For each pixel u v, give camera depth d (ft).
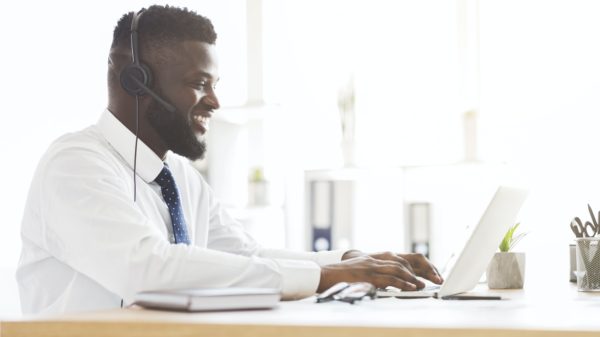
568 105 11.06
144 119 5.94
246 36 12.07
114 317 3.26
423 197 11.82
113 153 5.86
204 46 6.01
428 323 2.84
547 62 11.14
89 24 12.67
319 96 12.30
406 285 4.80
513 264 5.98
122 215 4.77
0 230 11.69
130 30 5.96
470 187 11.60
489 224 4.81
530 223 11.16
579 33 11.02
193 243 6.61
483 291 5.61
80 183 4.97
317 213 11.91
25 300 5.67
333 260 6.25
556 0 11.11
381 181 11.89
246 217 12.00
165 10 5.94
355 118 12.07
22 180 11.89
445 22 11.70
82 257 4.75
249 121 12.63
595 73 10.95
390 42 11.97
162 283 4.40
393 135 11.94
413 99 11.84
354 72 12.10
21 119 12.04
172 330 2.99
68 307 5.31
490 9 11.36
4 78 11.98
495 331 2.67
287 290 4.50
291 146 11.97
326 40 12.25
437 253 11.59
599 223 6.46
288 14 12.34
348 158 11.79
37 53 12.26
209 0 12.91
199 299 3.49
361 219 11.91
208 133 12.24
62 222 4.91
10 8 12.14
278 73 12.21
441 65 11.69
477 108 11.22
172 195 6.03
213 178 12.21
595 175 10.93
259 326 2.89
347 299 4.13
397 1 11.94
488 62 11.32
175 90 5.88
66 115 12.37
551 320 3.04
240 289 3.85
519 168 11.25
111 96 6.05
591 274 5.46
